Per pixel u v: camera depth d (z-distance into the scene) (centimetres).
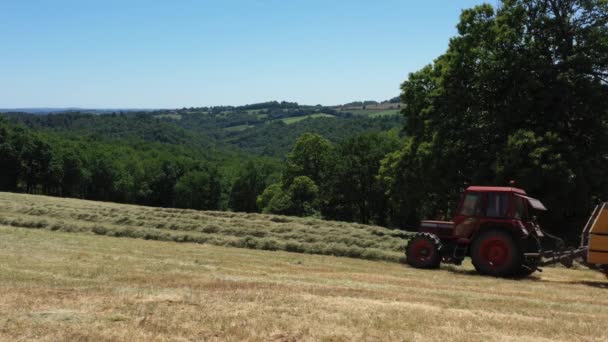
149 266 1149
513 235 1308
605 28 2314
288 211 6128
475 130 2362
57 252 1331
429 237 1380
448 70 2472
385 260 1527
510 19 2375
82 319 645
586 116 2252
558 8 2394
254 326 636
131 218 2173
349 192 6006
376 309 761
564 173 2048
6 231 1778
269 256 1476
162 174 8750
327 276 1123
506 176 2166
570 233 2281
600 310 858
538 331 677
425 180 2600
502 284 1130
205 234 1870
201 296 806
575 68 2281
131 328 613
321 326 648
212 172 8856
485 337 634
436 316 732
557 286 1145
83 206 2953
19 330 589
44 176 7681
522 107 2247
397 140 6047
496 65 2322
